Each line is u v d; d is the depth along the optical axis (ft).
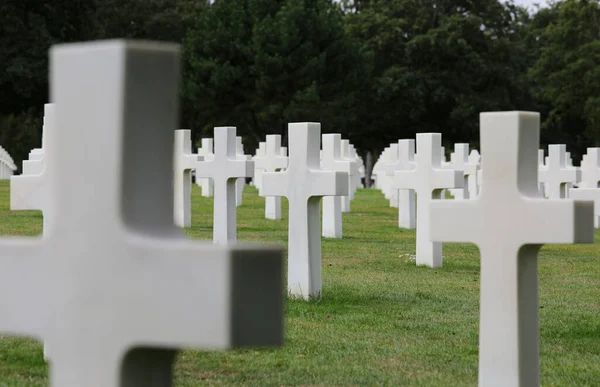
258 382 25.68
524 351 21.97
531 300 22.12
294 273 40.75
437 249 54.03
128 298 12.69
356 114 228.22
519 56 245.24
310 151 40.32
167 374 13.41
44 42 196.54
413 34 240.53
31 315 13.61
